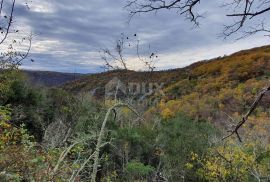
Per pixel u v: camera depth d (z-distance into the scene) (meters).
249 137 18.02
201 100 43.88
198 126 18.25
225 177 13.70
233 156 13.86
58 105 18.61
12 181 4.98
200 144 16.11
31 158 5.57
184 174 15.48
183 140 16.64
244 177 13.34
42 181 5.09
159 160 16.95
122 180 14.31
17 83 17.70
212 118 34.03
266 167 13.25
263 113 26.27
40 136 16.02
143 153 16.94
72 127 12.89
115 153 15.27
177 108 41.69
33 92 18.83
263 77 46.22
